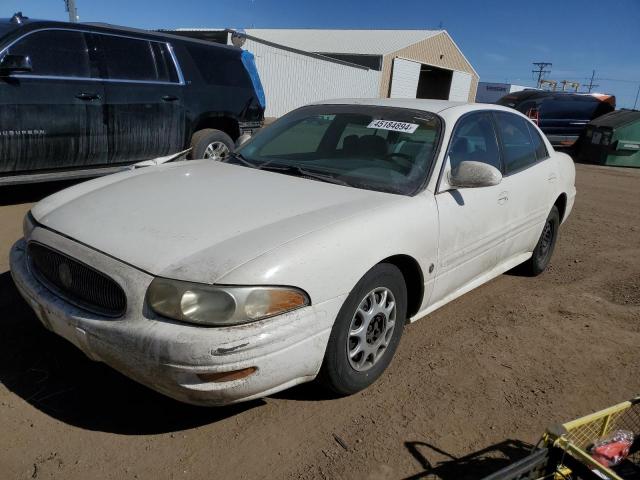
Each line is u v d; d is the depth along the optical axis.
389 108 3.76
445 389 3.01
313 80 27.28
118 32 6.05
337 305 2.49
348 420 2.68
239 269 2.23
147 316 2.24
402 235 2.82
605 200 9.15
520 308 4.19
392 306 2.93
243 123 7.50
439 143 3.34
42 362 2.96
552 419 2.81
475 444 2.58
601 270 5.31
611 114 14.26
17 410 2.57
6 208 5.75
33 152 5.41
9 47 5.16
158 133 6.45
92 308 2.44
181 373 2.16
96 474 2.23
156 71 6.38
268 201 2.85
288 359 2.32
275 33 39.94
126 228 2.56
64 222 2.74
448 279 3.34
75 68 5.64
